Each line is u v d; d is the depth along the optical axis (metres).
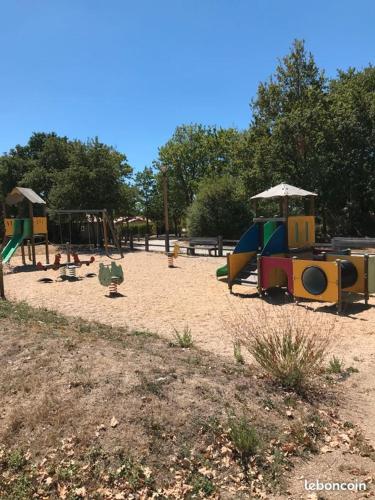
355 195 30.69
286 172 30.03
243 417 4.09
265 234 12.79
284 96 31.36
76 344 5.79
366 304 9.93
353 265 9.98
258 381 5.04
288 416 4.30
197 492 3.30
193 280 14.41
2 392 4.66
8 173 40.00
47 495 3.34
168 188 54.31
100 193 29.52
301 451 3.79
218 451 3.71
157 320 8.95
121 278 12.84
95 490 3.34
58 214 30.08
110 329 7.68
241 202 29.50
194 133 52.91
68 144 37.69
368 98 30.70
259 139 31.38
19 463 3.64
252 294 11.62
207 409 4.20
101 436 3.84
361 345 6.97
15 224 20.78
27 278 15.98
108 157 30.95
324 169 28.34
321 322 8.45
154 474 3.47
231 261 11.98
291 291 10.41
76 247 30.14
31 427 4.04
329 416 4.42
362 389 5.18
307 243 12.66
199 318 9.09
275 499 3.24
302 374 4.93
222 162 50.88
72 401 4.30
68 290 12.88
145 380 4.60
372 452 3.81
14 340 5.98
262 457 3.65
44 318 7.98
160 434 3.85
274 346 5.25
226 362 5.82
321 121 28.20
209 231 29.14
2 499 3.30
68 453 3.70
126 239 36.00
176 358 5.60
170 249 26.81
